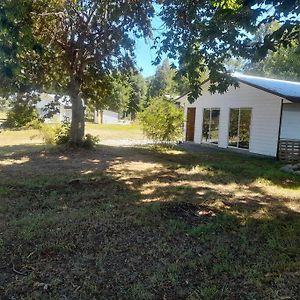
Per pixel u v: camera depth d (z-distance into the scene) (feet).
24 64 42.98
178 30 26.91
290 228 17.95
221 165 41.27
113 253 14.46
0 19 22.94
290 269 13.20
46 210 20.26
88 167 37.14
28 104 53.88
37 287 11.66
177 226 17.83
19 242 15.28
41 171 33.78
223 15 21.42
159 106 62.64
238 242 15.93
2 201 21.98
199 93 27.66
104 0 36.29
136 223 18.13
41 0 36.99
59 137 54.60
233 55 24.93
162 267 13.24
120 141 72.64
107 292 11.48
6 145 56.29
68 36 46.24
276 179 33.65
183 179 31.76
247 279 12.37
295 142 49.03
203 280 12.34
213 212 20.70
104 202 22.43
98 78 52.03
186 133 76.89
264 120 55.42
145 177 32.24
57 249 14.62
